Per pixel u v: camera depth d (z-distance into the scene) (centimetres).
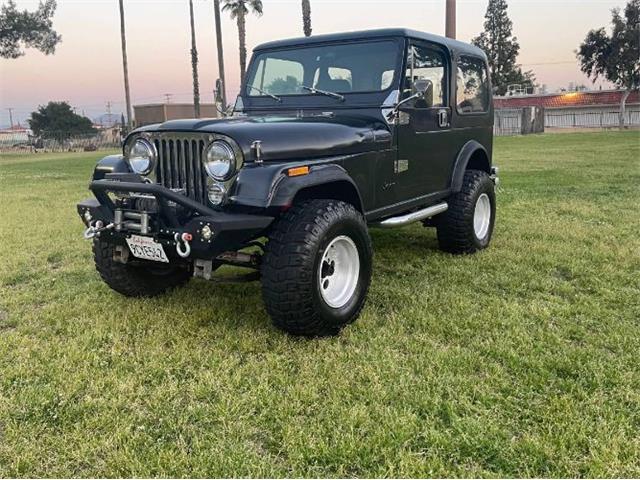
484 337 345
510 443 237
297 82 448
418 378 292
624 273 463
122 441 243
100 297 428
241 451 235
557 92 5419
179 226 321
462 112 520
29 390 285
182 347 334
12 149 4072
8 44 3391
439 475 219
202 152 327
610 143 2184
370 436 242
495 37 5922
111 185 322
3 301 428
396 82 411
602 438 237
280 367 308
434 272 483
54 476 223
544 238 593
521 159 1561
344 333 354
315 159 350
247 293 432
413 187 454
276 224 330
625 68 3784
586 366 301
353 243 358
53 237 643
